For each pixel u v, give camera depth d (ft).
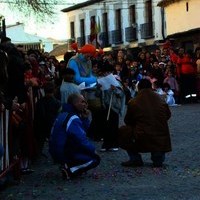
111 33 159.43
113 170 34.50
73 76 41.47
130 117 35.60
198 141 44.42
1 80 29.30
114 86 41.91
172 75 79.46
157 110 34.94
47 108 38.09
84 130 34.14
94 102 43.50
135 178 31.96
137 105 35.17
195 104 78.18
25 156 34.17
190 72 79.97
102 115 43.29
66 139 32.14
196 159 37.11
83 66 44.37
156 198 27.12
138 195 27.86
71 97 32.96
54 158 32.55
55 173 34.27
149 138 34.71
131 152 35.53
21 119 32.27
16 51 32.37
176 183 30.27
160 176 32.27
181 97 80.43
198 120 57.72
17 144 32.01
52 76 60.49
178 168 34.40
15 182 31.60
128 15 151.33
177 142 44.42
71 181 31.78
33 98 38.68
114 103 41.91
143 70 79.41
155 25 139.03
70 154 32.30
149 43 142.00
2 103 28.68
